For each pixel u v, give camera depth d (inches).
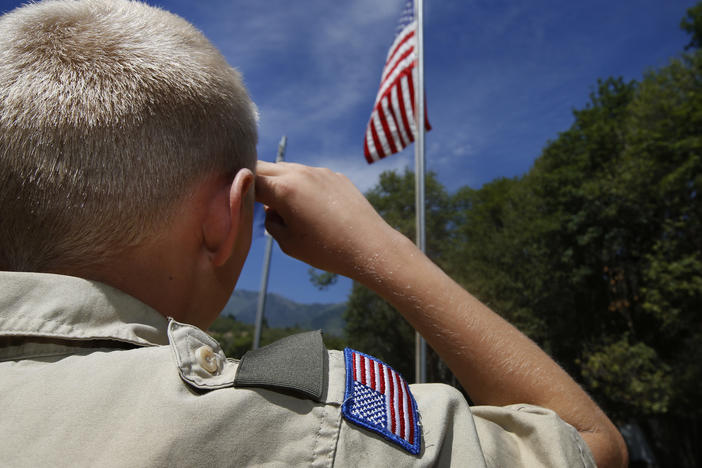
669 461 752.3
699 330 632.4
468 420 23.7
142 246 24.4
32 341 22.0
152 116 24.3
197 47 27.9
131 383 20.1
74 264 23.6
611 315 765.3
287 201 32.5
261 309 516.4
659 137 663.8
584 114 952.3
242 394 19.9
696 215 628.7
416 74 250.5
